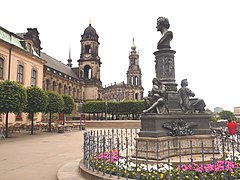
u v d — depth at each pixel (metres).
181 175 6.64
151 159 9.02
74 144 19.39
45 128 36.78
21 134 29.70
